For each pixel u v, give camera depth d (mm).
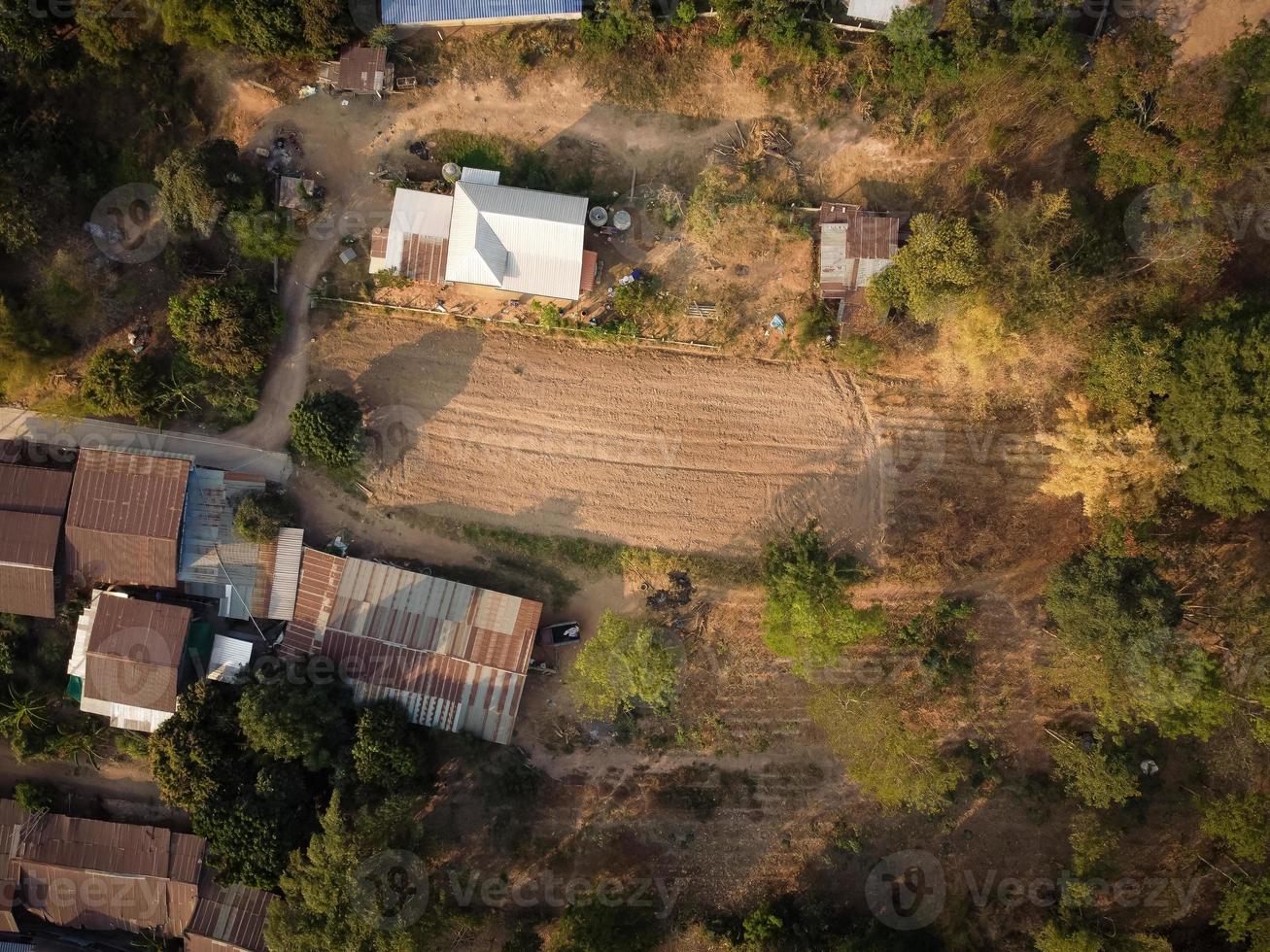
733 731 53938
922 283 48156
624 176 53406
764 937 51312
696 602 53688
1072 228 48531
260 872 49594
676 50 52844
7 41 48844
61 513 50562
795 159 53312
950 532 53031
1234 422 45031
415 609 51969
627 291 52875
